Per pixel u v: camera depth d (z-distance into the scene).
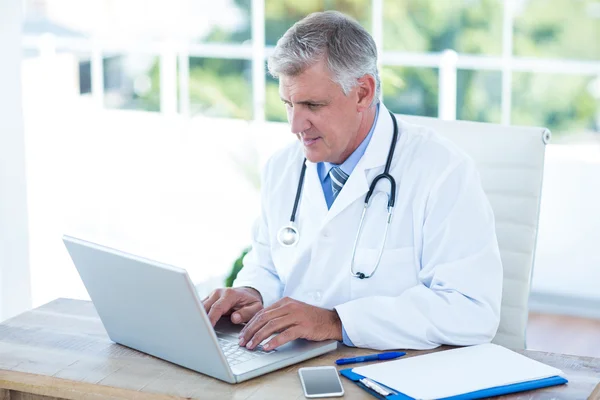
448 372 1.47
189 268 3.95
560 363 1.55
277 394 1.42
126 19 5.49
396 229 1.81
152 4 5.50
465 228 1.75
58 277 3.76
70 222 4.14
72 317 1.82
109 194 4.34
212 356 1.46
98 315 1.79
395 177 1.85
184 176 4.48
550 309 3.96
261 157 4.50
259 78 4.66
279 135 4.48
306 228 1.91
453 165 1.82
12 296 3.12
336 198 1.85
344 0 5.60
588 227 3.85
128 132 4.45
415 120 2.14
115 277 1.53
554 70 4.14
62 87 4.27
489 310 1.67
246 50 4.62
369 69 1.73
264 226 2.04
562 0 4.99
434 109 4.66
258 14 4.72
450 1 5.23
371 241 1.82
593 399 1.43
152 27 5.52
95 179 4.32
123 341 1.65
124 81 4.89
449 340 1.63
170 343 1.53
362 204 1.85
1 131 3.02
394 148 1.86
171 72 4.55
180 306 1.43
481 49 5.20
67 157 4.21
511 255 2.00
